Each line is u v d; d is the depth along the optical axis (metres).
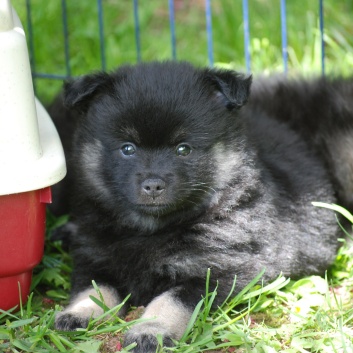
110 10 10.12
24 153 5.00
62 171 5.16
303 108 7.26
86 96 5.67
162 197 5.34
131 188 5.42
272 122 6.82
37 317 5.30
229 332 4.99
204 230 5.51
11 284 5.31
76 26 9.77
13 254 5.14
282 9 7.93
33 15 9.56
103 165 5.61
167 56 9.52
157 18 10.48
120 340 4.99
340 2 10.04
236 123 5.68
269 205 5.65
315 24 9.40
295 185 6.11
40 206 5.20
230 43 9.60
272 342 4.94
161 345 4.74
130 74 5.69
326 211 6.21
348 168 6.89
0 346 4.89
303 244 5.88
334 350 4.71
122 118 5.45
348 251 6.14
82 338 4.99
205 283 5.35
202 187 5.50
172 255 5.47
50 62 9.38
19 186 4.90
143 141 5.43
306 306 5.41
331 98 7.31
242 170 5.59
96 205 5.74
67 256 6.34
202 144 5.48
